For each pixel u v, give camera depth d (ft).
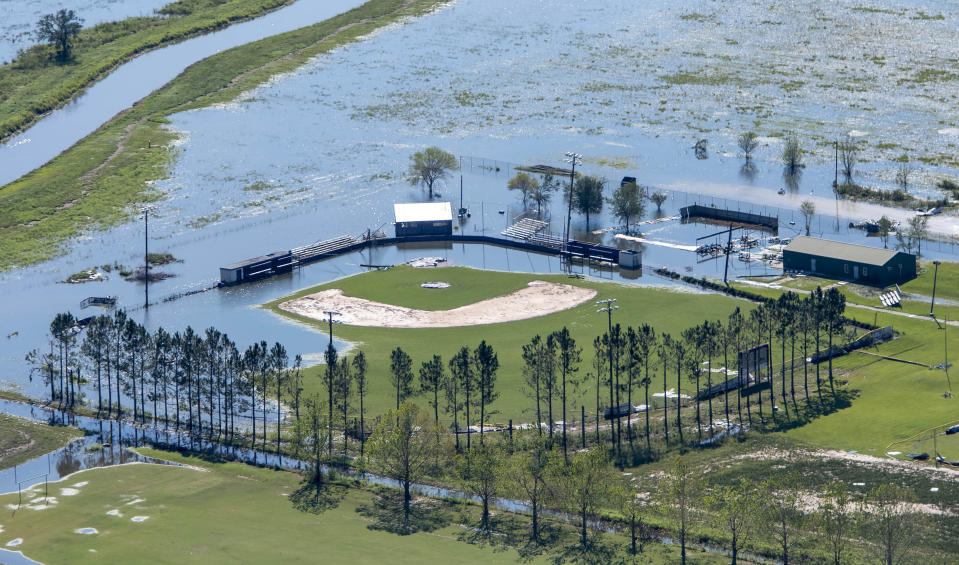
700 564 453.58
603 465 495.00
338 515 506.89
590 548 472.44
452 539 482.69
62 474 549.13
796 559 456.04
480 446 536.83
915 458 529.45
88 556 465.88
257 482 541.34
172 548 471.62
